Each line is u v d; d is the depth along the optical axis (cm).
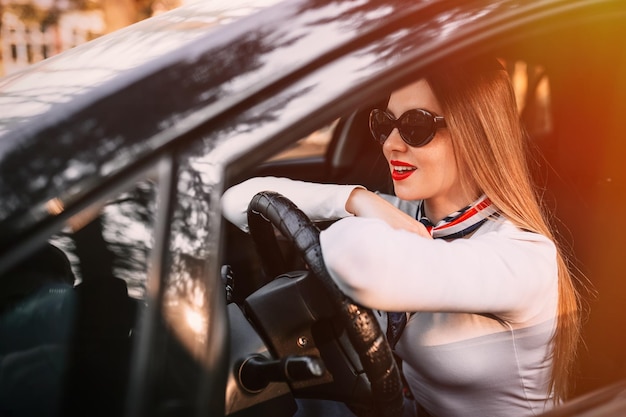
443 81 125
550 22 109
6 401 90
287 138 94
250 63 98
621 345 168
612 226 199
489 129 127
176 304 89
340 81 97
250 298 111
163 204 90
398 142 131
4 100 109
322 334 112
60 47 823
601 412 111
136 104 94
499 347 127
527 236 125
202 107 93
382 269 103
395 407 107
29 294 88
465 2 105
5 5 798
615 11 115
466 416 137
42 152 91
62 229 88
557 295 129
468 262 112
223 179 90
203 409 90
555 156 228
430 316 131
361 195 134
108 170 89
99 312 90
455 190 136
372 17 102
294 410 113
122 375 89
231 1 121
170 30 115
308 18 103
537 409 135
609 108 212
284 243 199
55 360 90
